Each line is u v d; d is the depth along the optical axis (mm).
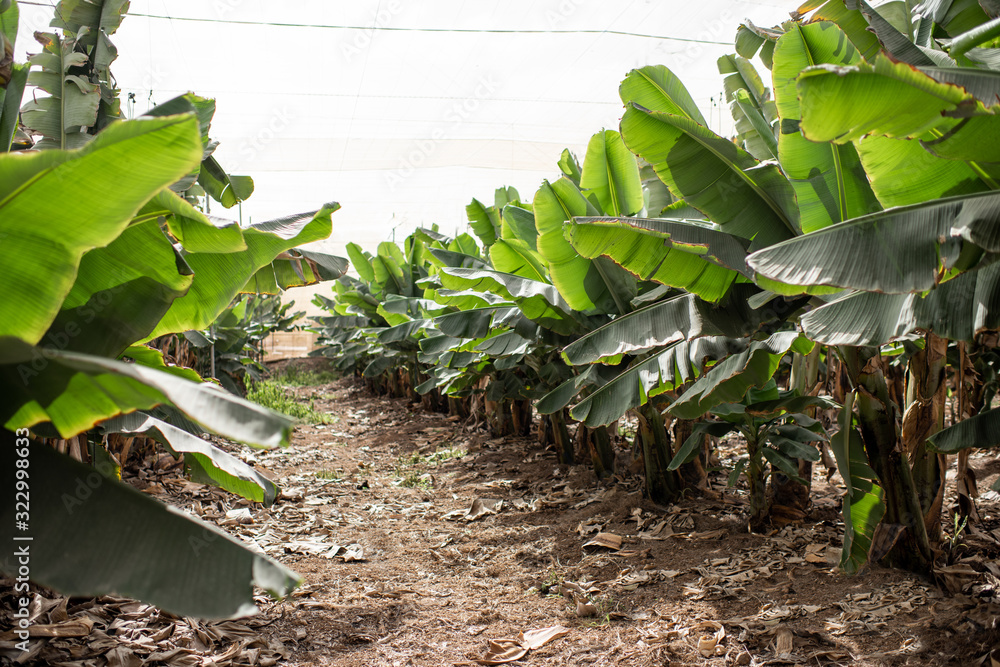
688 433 6332
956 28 3502
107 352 2654
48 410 2045
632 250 3992
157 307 2770
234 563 1906
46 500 1934
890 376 5344
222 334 10438
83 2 4543
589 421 4660
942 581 3924
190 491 6398
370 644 3779
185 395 1645
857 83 2162
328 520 6320
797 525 5215
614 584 4590
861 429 4160
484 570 5059
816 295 3777
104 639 3336
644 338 4230
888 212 2662
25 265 2041
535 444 9391
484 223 7664
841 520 5305
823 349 5719
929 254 2492
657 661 3488
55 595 3668
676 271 4027
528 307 5621
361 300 12992
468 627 4035
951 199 2566
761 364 3846
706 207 3908
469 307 6926
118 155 1797
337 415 14414
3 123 2943
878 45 3479
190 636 3539
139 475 6555
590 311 5547
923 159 2748
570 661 3568
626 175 5621
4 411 2104
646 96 4309
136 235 2625
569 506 6523
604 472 7094
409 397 15156
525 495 7078
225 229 2664
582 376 5359
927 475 4246
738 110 5348
